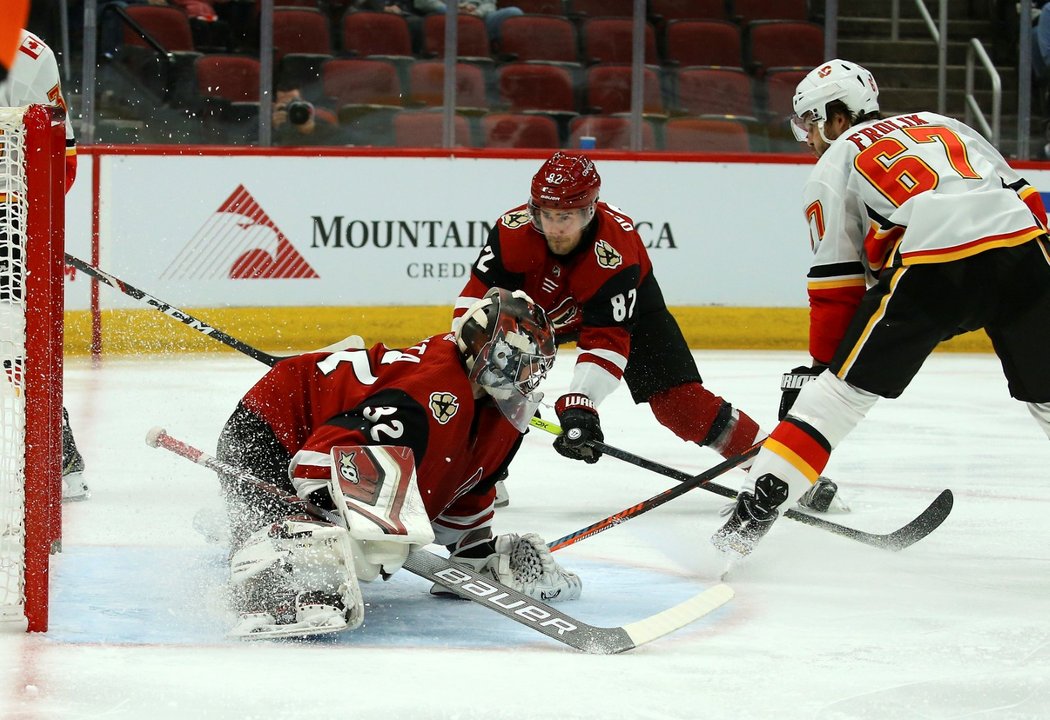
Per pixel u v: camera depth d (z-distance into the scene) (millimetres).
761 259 24031
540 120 24328
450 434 7047
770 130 25344
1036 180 24422
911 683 5969
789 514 9445
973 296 8273
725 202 23875
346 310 22953
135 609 7113
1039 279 8336
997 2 25906
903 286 8312
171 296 22375
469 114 24094
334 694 5609
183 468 12195
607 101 24656
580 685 5879
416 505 6621
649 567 8891
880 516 10914
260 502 7316
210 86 23188
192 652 6262
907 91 26000
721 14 25344
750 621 7359
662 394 11164
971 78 25891
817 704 5660
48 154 6430
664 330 11016
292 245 22734
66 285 21859
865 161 8852
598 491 12125
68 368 19766
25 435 6457
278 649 6402
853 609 7684
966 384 20094
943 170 8539
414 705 5469
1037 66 25203
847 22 26109
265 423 7430
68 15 22594
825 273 9305
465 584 6914
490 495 7902
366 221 22953
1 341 6988
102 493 10922
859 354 8359
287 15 23516
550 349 7234
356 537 6430
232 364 20578
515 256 9797
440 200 23141
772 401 17484
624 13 24828
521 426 7359
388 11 24062
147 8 23172
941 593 8156
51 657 6094
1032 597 8055
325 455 6746
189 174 22359
